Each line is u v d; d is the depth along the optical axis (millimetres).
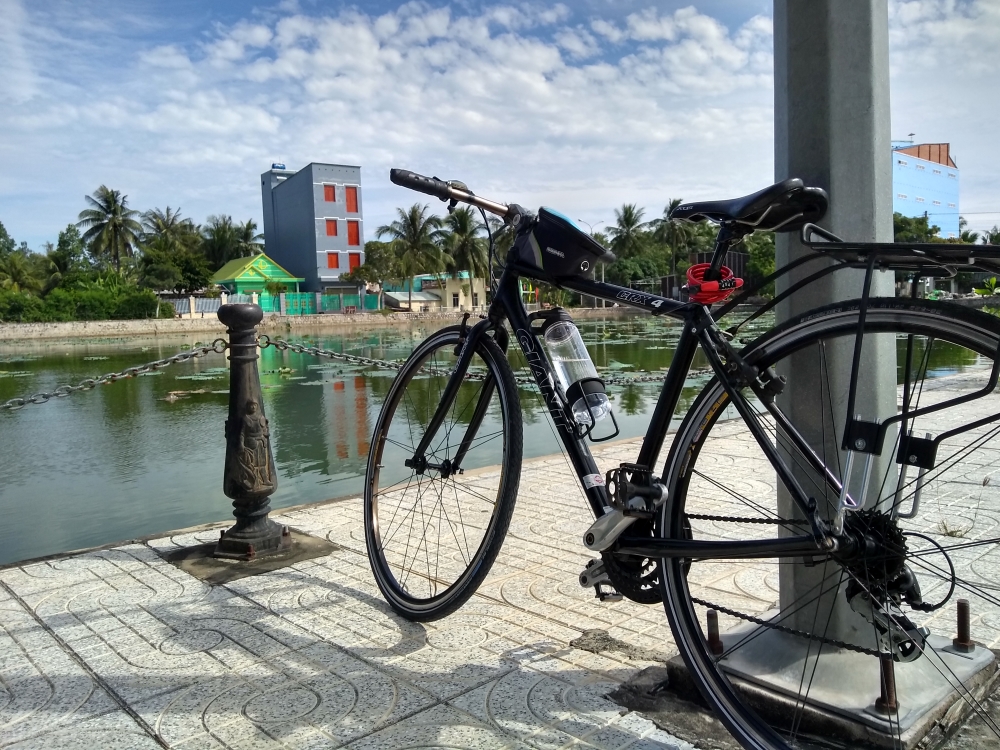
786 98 1788
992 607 2346
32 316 43281
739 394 1549
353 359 3830
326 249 59125
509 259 2119
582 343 1922
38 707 1914
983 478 4082
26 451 8266
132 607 2604
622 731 1723
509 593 2641
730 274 1616
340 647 2232
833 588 1606
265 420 3162
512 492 2049
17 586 2840
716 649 1880
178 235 61406
